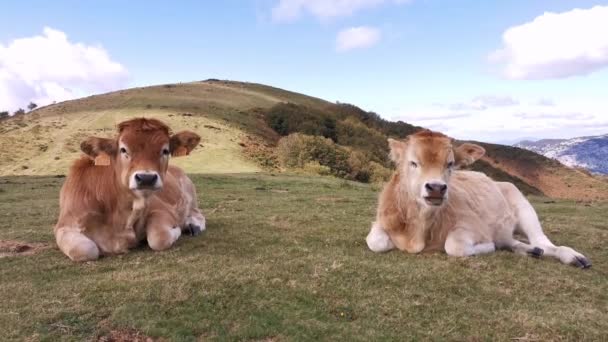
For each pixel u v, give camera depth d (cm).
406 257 208
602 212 392
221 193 505
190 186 284
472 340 133
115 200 213
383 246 217
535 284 175
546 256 215
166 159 211
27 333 137
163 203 238
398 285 171
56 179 704
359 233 260
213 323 140
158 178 199
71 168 229
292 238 246
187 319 143
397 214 217
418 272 183
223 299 155
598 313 150
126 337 135
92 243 210
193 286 164
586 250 237
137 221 218
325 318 145
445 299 159
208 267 188
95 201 215
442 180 196
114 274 181
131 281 170
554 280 179
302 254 212
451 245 207
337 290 164
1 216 334
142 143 202
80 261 204
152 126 206
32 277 186
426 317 146
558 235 269
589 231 280
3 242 241
